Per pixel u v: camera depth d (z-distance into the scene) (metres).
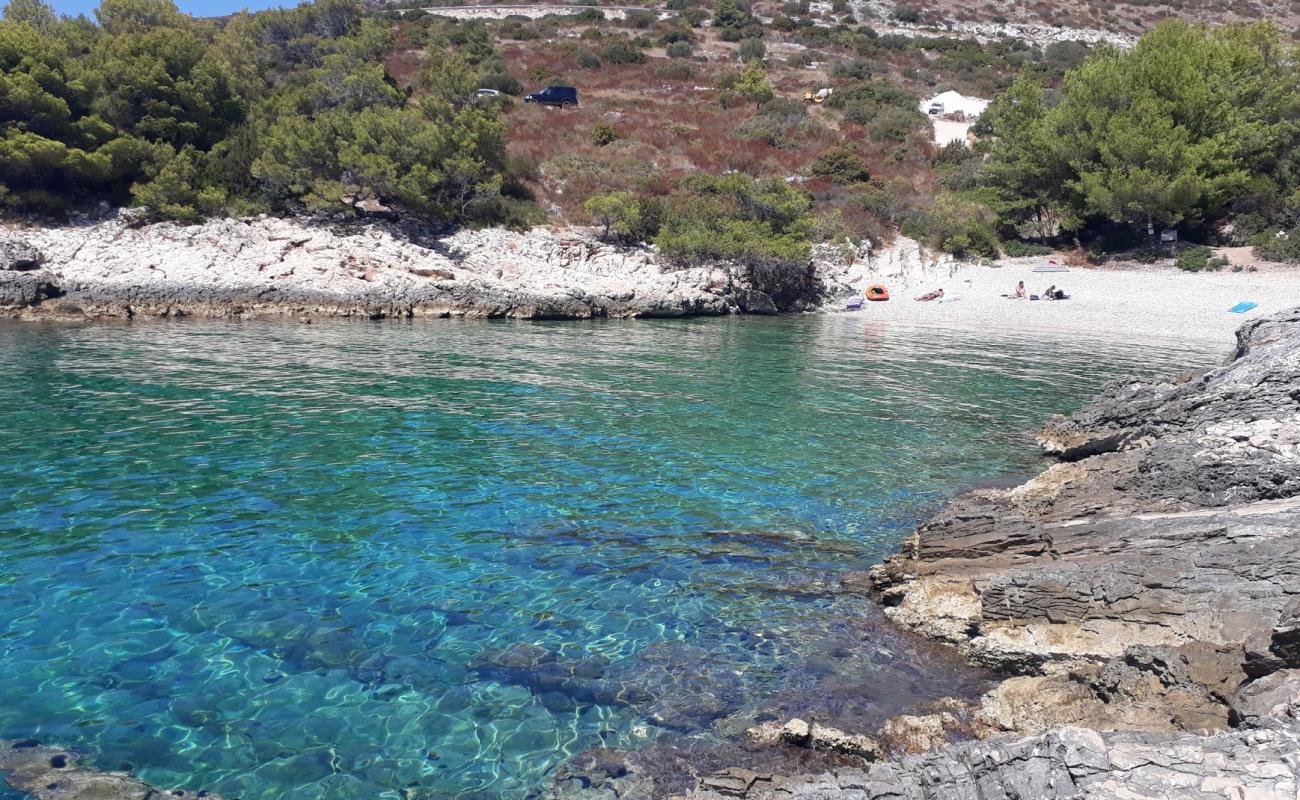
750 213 44.78
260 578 8.80
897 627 8.27
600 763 6.04
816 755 6.19
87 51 40.78
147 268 33.09
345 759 5.99
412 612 8.20
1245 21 99.00
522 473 12.68
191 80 40.25
